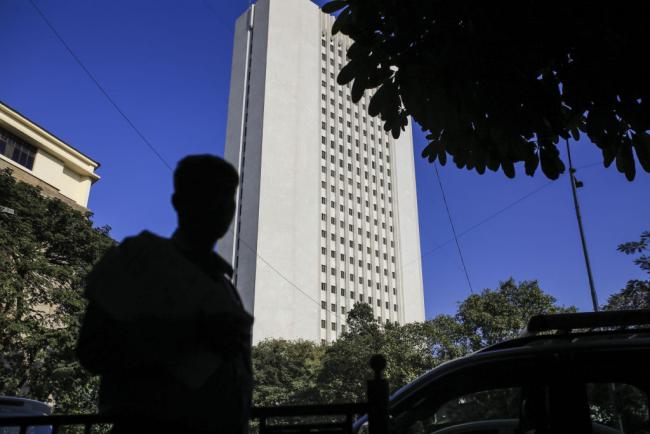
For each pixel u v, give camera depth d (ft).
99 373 3.96
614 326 8.56
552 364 8.04
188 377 3.83
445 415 8.31
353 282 289.33
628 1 9.27
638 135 9.89
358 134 331.16
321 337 263.08
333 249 289.33
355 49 10.71
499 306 103.24
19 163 104.94
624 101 9.55
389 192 332.19
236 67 328.70
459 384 8.45
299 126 302.04
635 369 7.68
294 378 144.77
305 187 290.15
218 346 4.00
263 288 253.03
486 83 10.14
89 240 73.97
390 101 10.80
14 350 61.98
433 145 11.43
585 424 7.53
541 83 10.03
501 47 9.98
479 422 8.14
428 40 10.22
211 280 4.23
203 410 4.00
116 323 3.76
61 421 5.97
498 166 10.94
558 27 9.71
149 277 3.93
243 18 338.13
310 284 269.85
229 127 314.76
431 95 10.38
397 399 8.62
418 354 111.96
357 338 130.21
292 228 274.77
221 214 4.76
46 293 66.74
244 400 4.49
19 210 68.64
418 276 322.55
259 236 262.88
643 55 9.25
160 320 3.76
